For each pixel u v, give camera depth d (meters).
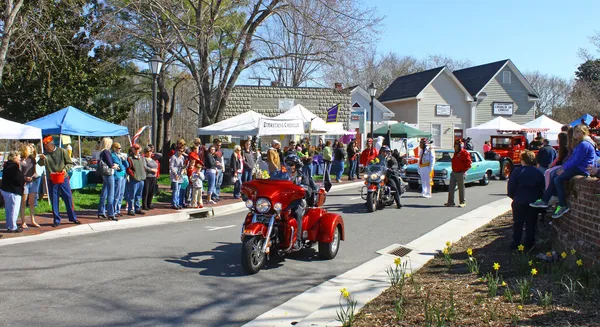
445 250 7.58
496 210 13.41
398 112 41.28
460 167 14.21
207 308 5.86
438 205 14.76
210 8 20.23
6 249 8.88
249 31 21.44
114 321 5.39
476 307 5.27
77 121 16.91
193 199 14.26
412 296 5.93
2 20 19.67
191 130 57.47
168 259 8.23
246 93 28.86
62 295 6.25
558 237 7.47
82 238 10.05
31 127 14.71
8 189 10.20
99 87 26.84
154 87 14.95
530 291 5.65
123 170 12.32
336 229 8.52
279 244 7.64
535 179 8.02
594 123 14.57
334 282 6.94
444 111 39.66
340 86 30.59
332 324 5.14
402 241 9.73
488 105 40.91
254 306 5.96
